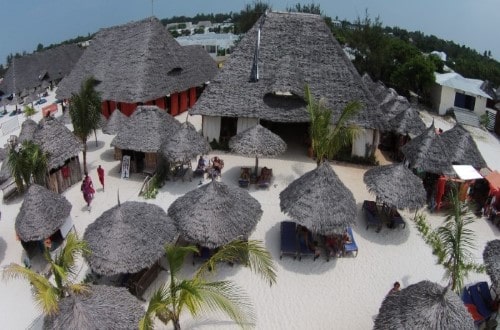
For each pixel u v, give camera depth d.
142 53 34.62
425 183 23.36
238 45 29.06
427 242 18.77
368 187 19.56
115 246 14.06
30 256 17.16
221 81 28.05
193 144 22.73
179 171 24.58
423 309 11.82
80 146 23.34
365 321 14.16
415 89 48.12
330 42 28.53
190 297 10.75
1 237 18.67
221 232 15.52
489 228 20.31
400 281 16.19
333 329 13.79
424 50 88.75
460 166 21.88
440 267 17.09
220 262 16.72
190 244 16.70
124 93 32.78
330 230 16.33
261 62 28.22
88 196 20.45
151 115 24.38
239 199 16.97
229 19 173.25
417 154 23.06
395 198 18.44
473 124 41.28
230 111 27.08
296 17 29.48
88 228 15.31
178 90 36.59
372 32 53.84
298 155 27.97
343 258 17.45
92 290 12.24
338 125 21.72
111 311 11.64
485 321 14.15
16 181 19.28
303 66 27.88
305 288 15.62
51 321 11.38
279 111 26.81
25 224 16.14
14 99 49.09
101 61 36.41
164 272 16.25
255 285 15.64
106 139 31.50
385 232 19.52
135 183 23.83
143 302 14.80
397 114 29.86
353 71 27.64
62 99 36.62
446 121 41.78
